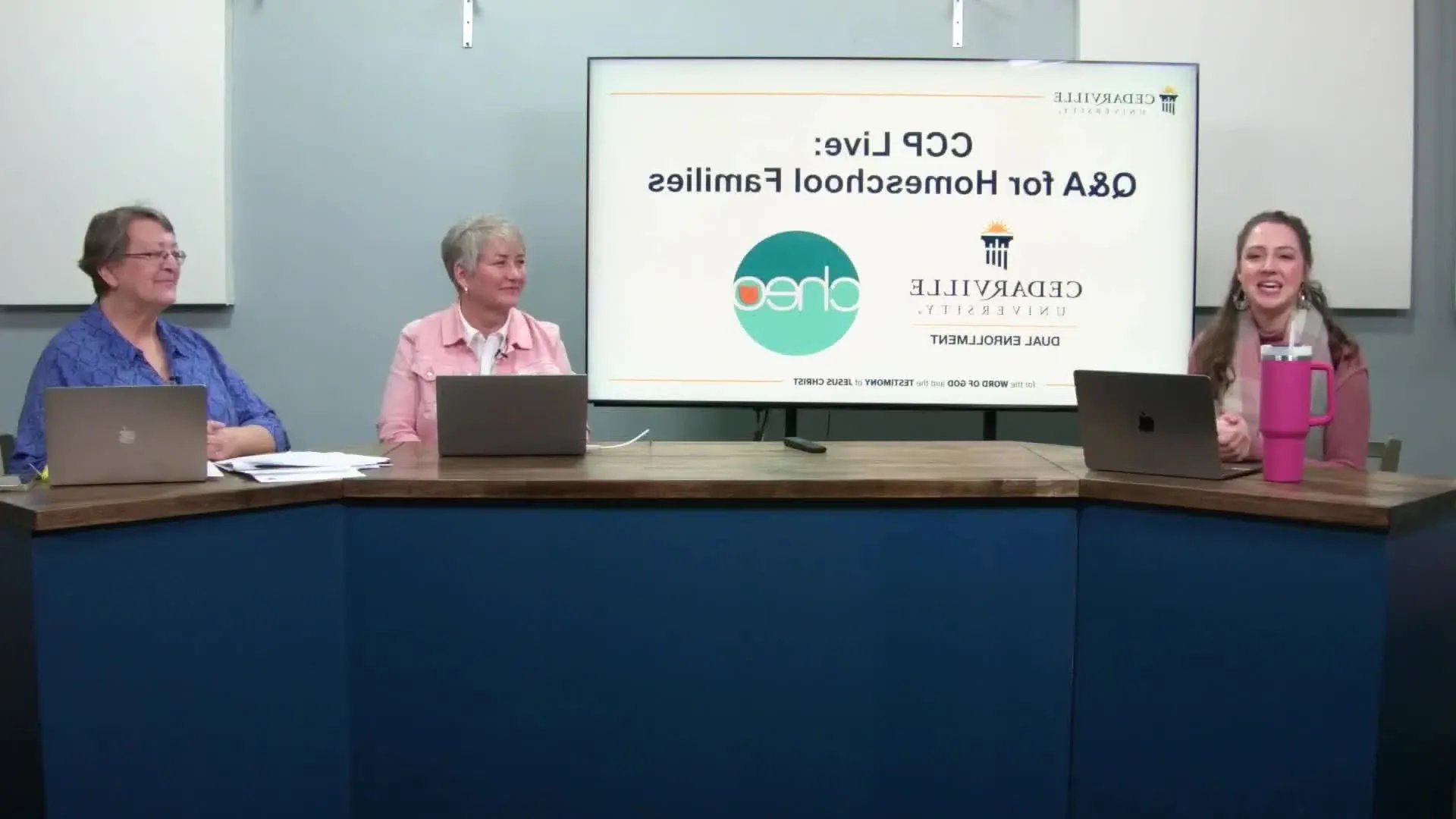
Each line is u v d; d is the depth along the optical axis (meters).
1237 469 1.57
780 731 1.53
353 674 1.53
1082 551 1.53
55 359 2.09
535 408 1.77
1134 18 2.86
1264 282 2.36
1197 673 1.41
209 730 1.40
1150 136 2.76
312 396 2.98
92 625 1.29
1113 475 1.54
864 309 2.79
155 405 1.45
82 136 2.87
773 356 2.80
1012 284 2.78
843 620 1.53
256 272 2.96
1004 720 1.54
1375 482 1.46
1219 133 2.87
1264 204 2.88
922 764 1.54
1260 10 2.85
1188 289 2.78
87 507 1.27
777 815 1.54
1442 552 1.40
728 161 2.78
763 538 1.52
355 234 2.96
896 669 1.53
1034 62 2.75
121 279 2.12
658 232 2.79
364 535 1.52
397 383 2.54
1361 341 2.95
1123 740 1.49
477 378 1.75
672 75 2.77
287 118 2.93
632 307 2.80
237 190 2.94
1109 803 1.50
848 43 2.93
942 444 2.05
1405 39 2.85
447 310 2.61
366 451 1.91
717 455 1.84
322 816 1.52
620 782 1.53
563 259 2.96
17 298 2.89
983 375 2.80
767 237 2.79
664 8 2.92
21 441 2.06
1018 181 2.77
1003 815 1.55
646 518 1.51
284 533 1.46
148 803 1.34
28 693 1.27
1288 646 1.33
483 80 2.93
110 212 2.13
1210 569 1.40
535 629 1.52
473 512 1.51
